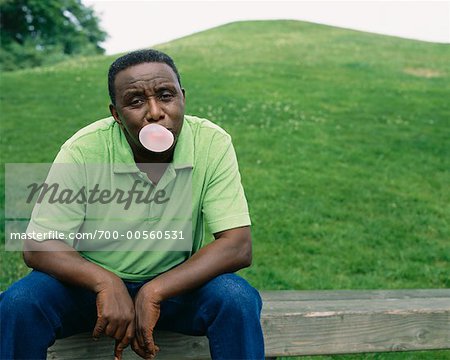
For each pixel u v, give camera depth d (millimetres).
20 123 12242
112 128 2750
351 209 8242
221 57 20125
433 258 6805
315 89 15961
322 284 5848
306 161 10305
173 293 2539
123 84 2619
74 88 15305
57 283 2547
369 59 20719
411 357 4426
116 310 2473
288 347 3006
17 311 2420
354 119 13305
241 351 2492
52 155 10312
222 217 2705
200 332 2684
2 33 34875
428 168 10344
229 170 2773
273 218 7695
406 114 13914
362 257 6695
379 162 10508
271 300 3504
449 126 13109
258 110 13461
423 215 8172
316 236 7230
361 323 3072
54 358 2754
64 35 37344
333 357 4395
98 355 2789
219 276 2609
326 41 24578
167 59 2711
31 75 16812
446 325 3168
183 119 2738
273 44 23391
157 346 2762
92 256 2762
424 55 22062
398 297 3627
